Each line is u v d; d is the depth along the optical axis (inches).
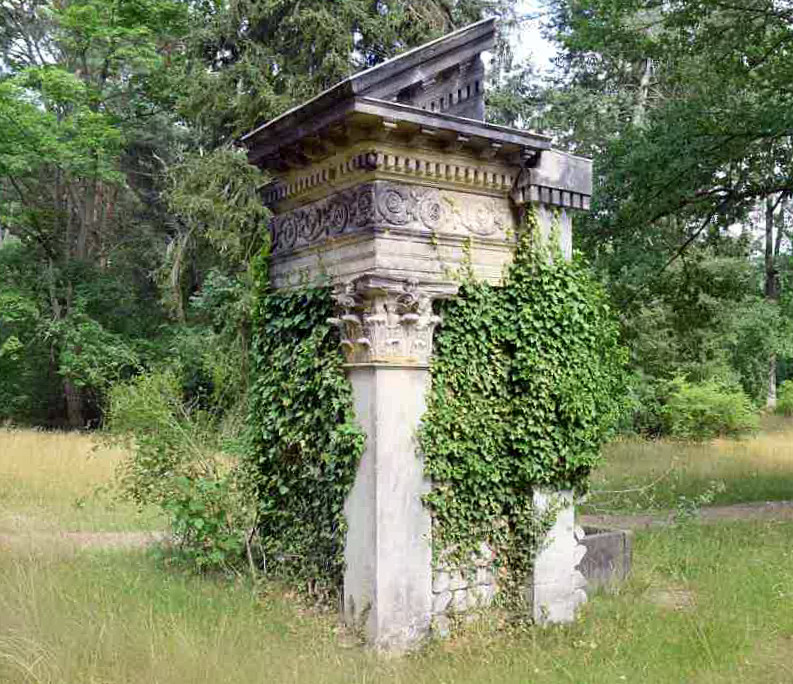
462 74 335.9
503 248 342.6
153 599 325.7
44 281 1279.5
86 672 245.8
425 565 312.3
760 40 610.9
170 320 1323.8
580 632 320.2
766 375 1488.7
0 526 498.6
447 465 318.3
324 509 335.6
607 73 1238.9
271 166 346.0
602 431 359.3
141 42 1224.8
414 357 312.7
